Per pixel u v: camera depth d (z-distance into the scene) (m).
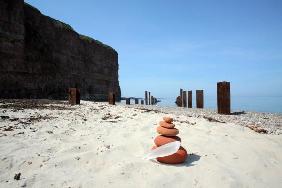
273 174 4.74
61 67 30.64
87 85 37.66
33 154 4.95
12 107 11.77
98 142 6.04
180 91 27.72
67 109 12.25
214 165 4.83
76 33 36.38
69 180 4.02
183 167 4.69
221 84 15.70
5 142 5.69
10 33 21.91
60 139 6.20
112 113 11.54
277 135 8.52
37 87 24.45
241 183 4.17
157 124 8.64
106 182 4.01
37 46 26.83
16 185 3.80
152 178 4.16
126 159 4.92
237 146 6.27
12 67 21.75
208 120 10.75
